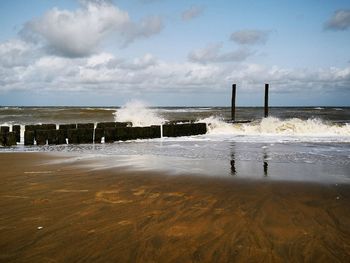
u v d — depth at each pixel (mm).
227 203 5074
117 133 15703
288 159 9438
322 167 8180
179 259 3215
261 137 16297
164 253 3342
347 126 17875
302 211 4688
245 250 3406
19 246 3502
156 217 4410
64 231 3912
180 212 4629
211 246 3502
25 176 7086
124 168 8023
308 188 6020
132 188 6008
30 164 8688
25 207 4852
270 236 3768
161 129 17766
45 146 13664
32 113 40375
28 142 13875
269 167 8172
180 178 6859
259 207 4867
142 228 4008
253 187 6094
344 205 4984
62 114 38438
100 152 11469
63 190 5859
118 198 5352
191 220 4297
